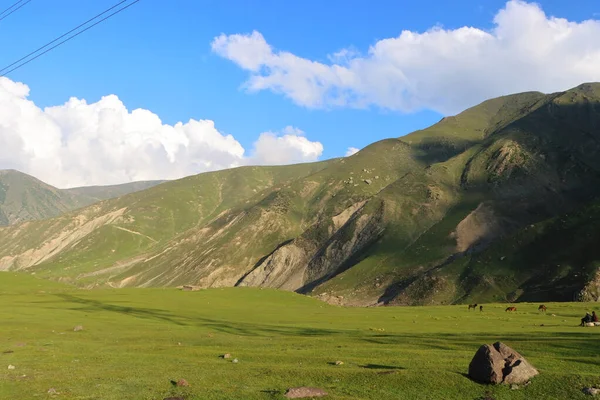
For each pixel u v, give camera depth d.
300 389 27.64
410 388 28.52
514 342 46.28
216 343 53.09
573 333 53.69
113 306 100.69
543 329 61.28
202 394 28.11
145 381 31.84
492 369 28.78
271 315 94.31
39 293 125.19
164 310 97.56
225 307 109.12
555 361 35.91
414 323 76.75
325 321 82.25
